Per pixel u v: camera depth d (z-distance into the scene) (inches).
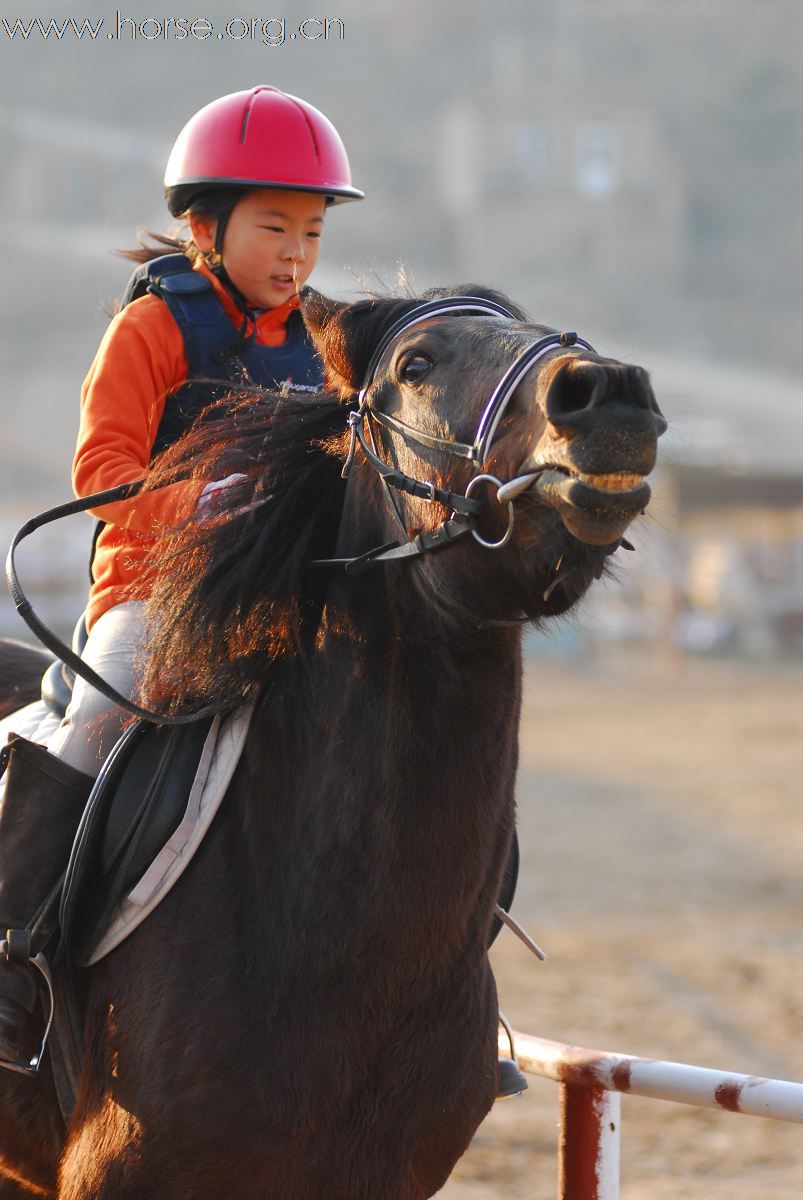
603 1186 198.7
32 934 176.1
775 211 6107.3
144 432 189.5
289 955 162.2
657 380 3014.3
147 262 206.2
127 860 173.2
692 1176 330.6
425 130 7081.7
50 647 169.2
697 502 2154.3
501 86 7406.5
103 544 197.8
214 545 171.6
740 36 7755.9
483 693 160.9
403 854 161.0
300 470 173.9
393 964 161.9
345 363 170.9
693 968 498.3
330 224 5634.8
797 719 1239.5
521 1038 213.2
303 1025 160.9
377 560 159.8
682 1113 377.1
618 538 137.0
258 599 170.1
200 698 176.9
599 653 1979.6
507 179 5506.9
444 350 157.5
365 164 6614.2
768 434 2659.9
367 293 187.6
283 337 209.8
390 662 162.9
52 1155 186.5
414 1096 165.6
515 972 493.4
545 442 138.3
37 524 174.2
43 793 180.4
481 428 147.9
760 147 6663.4
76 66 7116.1
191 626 171.0
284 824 167.5
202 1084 160.1
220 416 193.5
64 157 4067.4
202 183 198.7
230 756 172.7
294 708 170.7
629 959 510.9
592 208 5457.7
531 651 1925.4
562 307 5132.9
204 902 168.6
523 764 1006.4
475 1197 308.8
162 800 173.8
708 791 885.2
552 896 618.2
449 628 158.6
